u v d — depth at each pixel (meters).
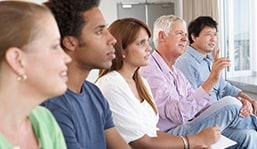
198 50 2.53
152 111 1.62
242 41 3.52
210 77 1.88
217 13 3.59
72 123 1.07
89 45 1.13
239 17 3.53
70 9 1.09
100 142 1.20
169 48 2.05
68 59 0.78
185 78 2.22
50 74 0.73
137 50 1.52
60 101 1.07
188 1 4.18
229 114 1.96
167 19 2.08
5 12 0.69
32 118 0.83
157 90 1.90
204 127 1.92
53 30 0.74
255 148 2.10
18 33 0.69
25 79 0.71
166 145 1.50
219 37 3.59
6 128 0.74
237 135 2.10
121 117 1.43
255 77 3.41
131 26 1.51
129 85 1.56
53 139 0.87
